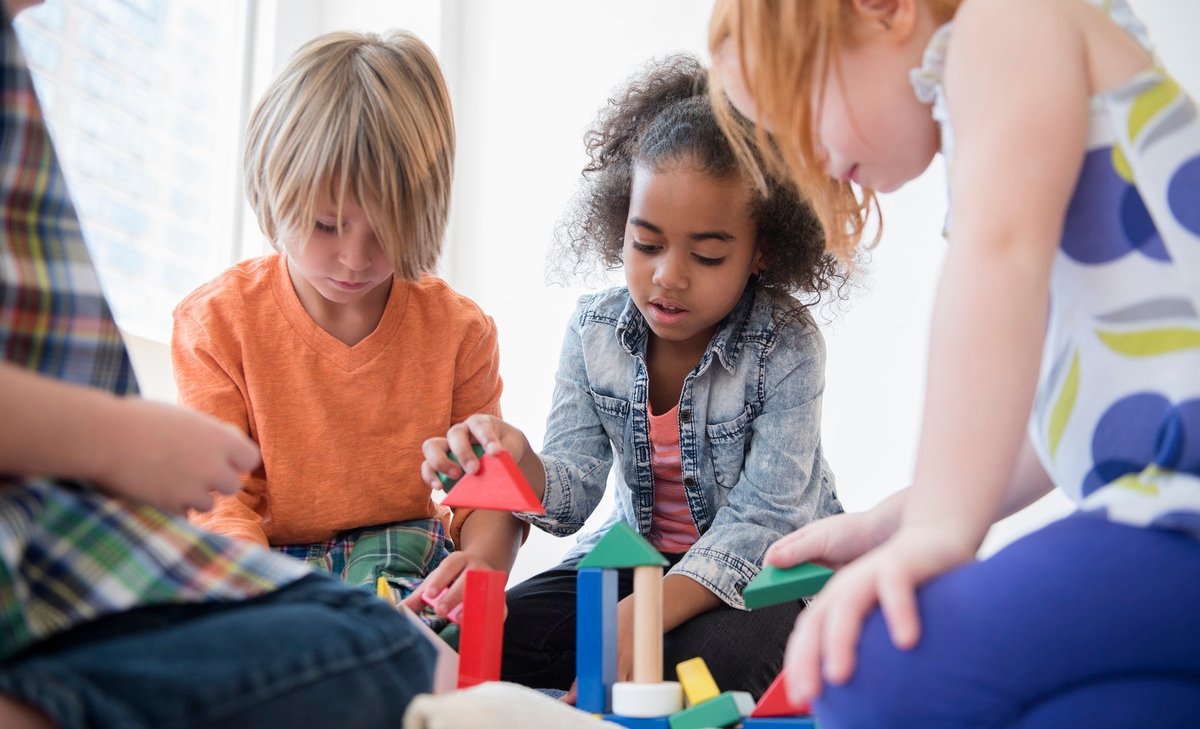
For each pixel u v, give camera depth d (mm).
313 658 604
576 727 670
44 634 551
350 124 1152
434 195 1254
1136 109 671
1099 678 544
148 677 531
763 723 736
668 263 1193
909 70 775
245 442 669
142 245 1826
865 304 1966
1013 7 683
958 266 636
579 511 1306
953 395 610
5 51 623
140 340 1746
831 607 562
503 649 1252
